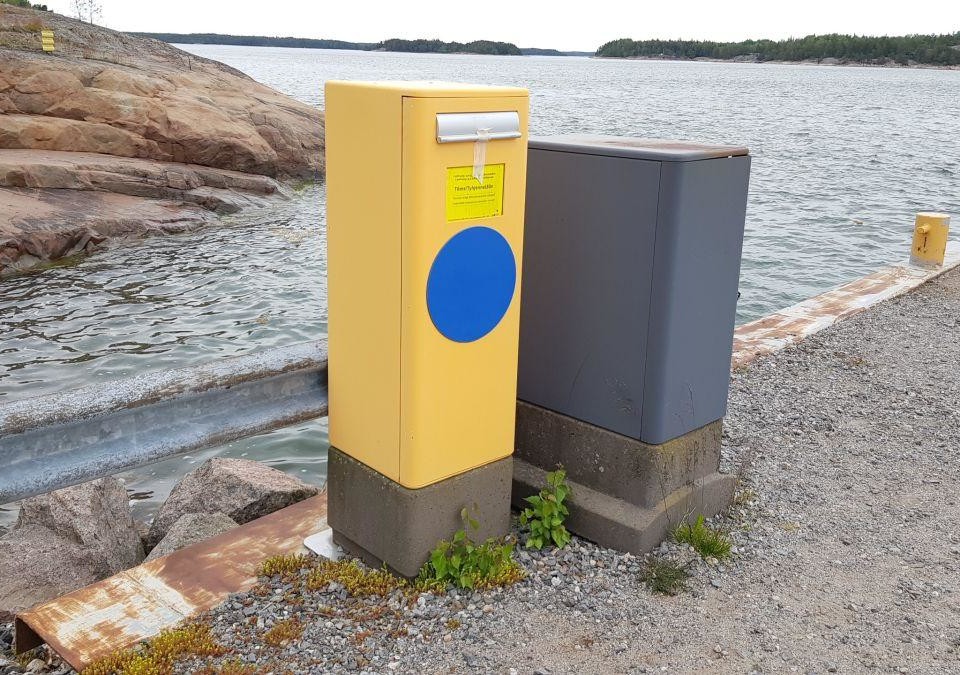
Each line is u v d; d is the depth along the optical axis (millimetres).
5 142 22938
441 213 3139
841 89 163875
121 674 2973
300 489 5613
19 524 5188
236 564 3691
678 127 59656
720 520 4219
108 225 19188
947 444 5395
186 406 3279
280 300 14719
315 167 29641
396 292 3213
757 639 3297
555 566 3715
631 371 3787
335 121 3332
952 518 4414
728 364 4035
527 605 3422
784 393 6230
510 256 3432
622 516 3838
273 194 26125
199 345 12242
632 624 3350
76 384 10578
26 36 30219
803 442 5352
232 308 14203
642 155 3549
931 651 3268
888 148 46125
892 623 3451
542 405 4188
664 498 3906
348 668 3014
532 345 4160
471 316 3350
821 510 4441
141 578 3570
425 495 3396
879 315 8516
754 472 4844
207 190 23938
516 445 4332
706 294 3760
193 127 25641
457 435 3447
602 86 158125
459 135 3086
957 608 3578
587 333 3916
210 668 2992
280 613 3342
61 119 24062
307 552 3809
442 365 3307
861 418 5809
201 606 3379
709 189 3594
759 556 3930
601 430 3971
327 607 3354
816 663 3166
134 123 25141
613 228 3709
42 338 12383
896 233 20578
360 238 3326
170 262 17531
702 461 4105
